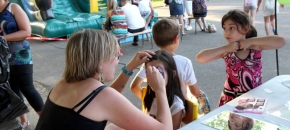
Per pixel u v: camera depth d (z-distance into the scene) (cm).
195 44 624
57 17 816
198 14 725
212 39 661
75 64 130
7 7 254
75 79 131
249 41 199
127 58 553
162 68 175
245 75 207
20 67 264
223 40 646
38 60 561
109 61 134
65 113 124
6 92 242
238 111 165
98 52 129
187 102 182
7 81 243
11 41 255
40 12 765
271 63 454
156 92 146
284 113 159
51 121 127
